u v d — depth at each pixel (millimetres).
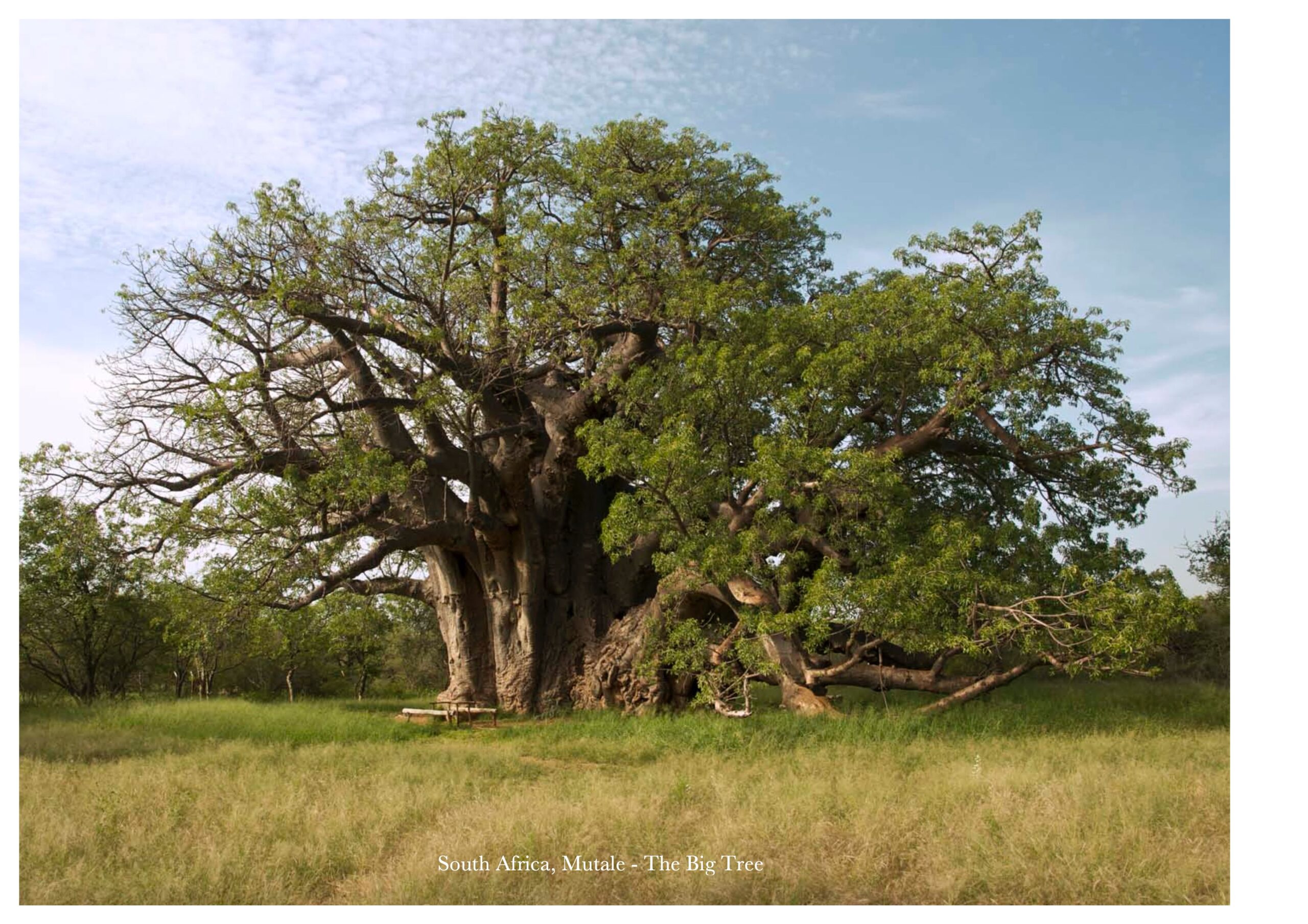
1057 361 16328
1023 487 19109
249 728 16312
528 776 11297
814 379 15164
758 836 7297
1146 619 13109
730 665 16031
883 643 17219
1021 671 15078
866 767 10328
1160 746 11539
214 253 16594
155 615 25484
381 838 7703
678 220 18562
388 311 16375
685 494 14859
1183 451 16359
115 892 6434
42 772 10758
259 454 15758
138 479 16359
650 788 9375
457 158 18078
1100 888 6188
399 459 17516
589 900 6270
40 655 27391
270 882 6645
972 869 6461
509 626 20297
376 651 29828
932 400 17781
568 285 17344
